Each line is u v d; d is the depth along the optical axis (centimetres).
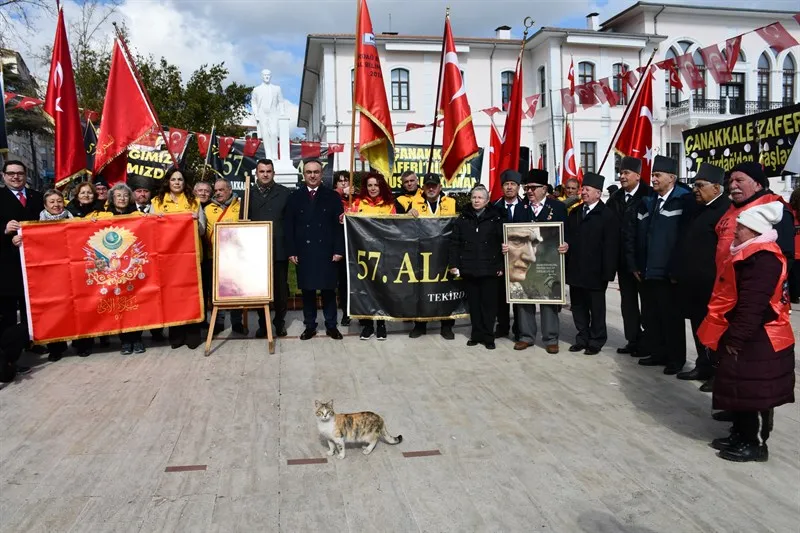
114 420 482
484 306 711
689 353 709
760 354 386
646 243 627
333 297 757
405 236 743
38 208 696
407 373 612
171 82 2539
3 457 415
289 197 736
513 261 700
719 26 3216
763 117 1002
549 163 3169
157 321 685
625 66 3081
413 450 428
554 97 3111
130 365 641
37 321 639
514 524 330
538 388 566
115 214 704
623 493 364
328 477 386
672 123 3070
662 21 3186
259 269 692
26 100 983
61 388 564
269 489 370
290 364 641
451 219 754
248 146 1400
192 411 502
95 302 662
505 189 722
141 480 381
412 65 3120
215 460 410
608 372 618
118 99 779
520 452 423
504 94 3288
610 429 465
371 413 427
